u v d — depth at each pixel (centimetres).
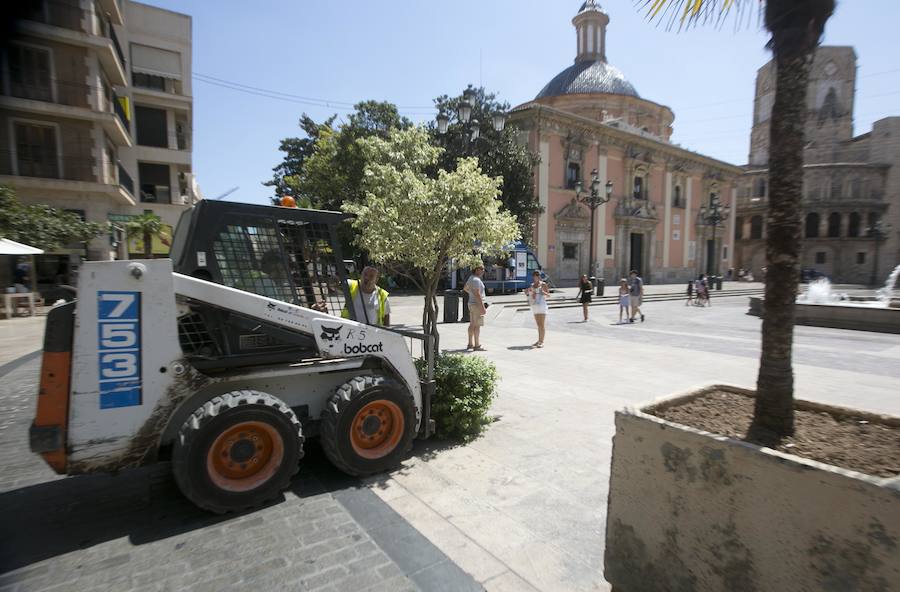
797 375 766
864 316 1383
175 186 2731
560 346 1024
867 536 160
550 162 3088
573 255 3294
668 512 217
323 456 423
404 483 371
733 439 199
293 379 379
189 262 346
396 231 498
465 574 260
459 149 2425
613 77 3981
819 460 211
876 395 643
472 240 516
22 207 1593
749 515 190
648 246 3869
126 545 287
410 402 397
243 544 288
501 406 574
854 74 4672
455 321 1430
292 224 404
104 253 1984
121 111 2300
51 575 258
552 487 365
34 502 342
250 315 343
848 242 4956
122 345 303
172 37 2670
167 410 317
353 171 2525
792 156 238
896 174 4859
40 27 1778
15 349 965
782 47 238
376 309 564
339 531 303
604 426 504
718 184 4478
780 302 241
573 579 257
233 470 324
